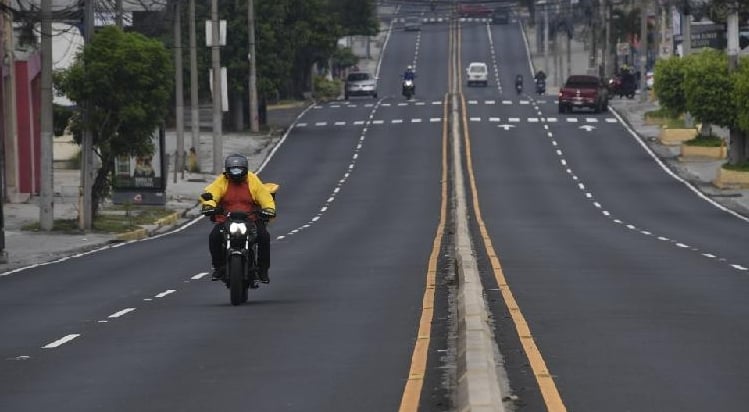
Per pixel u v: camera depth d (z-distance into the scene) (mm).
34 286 77938
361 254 98438
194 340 48656
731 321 52281
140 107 128250
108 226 131750
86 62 127688
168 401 36156
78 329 53750
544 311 56281
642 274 76812
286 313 57219
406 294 65250
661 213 155125
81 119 128875
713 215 152000
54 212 145625
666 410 33500
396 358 43000
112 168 138875
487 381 34656
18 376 41469
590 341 46375
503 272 78312
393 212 158250
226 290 70000
